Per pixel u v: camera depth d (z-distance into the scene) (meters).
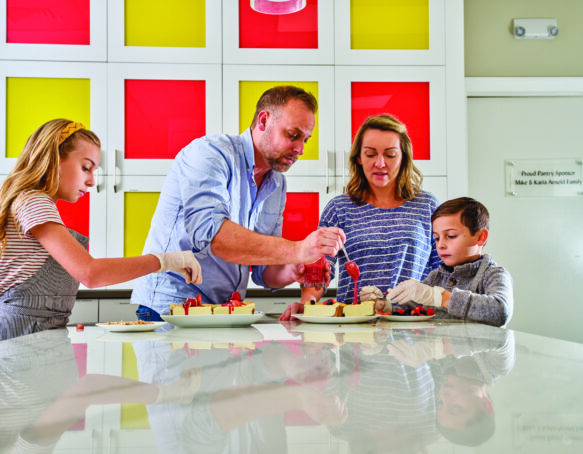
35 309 1.22
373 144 1.84
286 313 1.46
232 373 0.56
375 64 2.68
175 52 2.61
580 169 3.11
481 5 3.04
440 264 1.75
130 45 2.61
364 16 2.69
